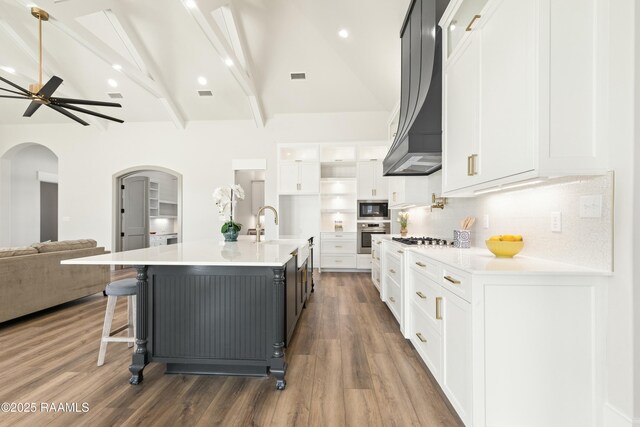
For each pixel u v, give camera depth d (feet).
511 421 4.55
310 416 5.43
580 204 4.94
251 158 20.48
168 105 18.53
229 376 6.86
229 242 11.02
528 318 4.55
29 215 23.89
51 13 10.48
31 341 8.75
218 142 20.66
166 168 20.81
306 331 9.53
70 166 21.11
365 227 19.56
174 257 6.70
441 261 5.88
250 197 27.20
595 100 4.46
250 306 6.66
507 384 4.55
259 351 6.63
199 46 15.61
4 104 19.29
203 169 20.71
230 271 6.69
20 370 7.06
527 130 4.66
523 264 5.19
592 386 4.49
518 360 4.55
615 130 4.35
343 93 18.69
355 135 20.17
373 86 17.66
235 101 19.08
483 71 5.82
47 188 26.03
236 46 15.66
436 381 6.54
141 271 6.66
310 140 20.31
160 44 15.53
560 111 4.46
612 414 4.33
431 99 8.32
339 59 16.55
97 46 12.50
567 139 4.46
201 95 18.67
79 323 10.27
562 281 4.52
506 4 5.10
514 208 6.73
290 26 15.02
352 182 20.45
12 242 22.75
